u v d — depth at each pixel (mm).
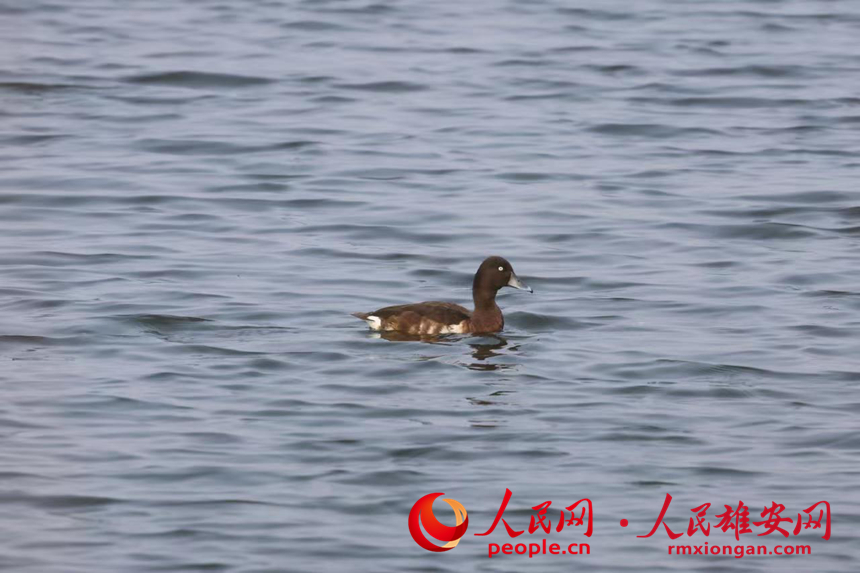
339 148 32656
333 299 22266
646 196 28891
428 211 27812
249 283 23047
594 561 13500
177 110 35906
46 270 23562
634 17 46812
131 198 28578
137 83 38219
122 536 13797
